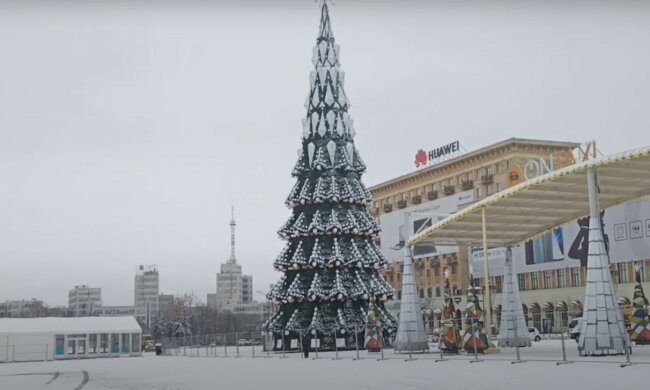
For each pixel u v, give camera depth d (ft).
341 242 161.48
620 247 245.65
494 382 63.26
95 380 89.56
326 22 175.32
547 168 112.06
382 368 90.79
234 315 628.69
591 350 92.99
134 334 226.38
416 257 351.67
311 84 172.76
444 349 123.44
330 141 166.81
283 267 163.53
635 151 89.30
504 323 138.41
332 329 155.43
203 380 81.15
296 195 167.22
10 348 207.72
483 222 118.42
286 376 82.02
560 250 269.23
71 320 226.17
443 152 348.38
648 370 70.13
